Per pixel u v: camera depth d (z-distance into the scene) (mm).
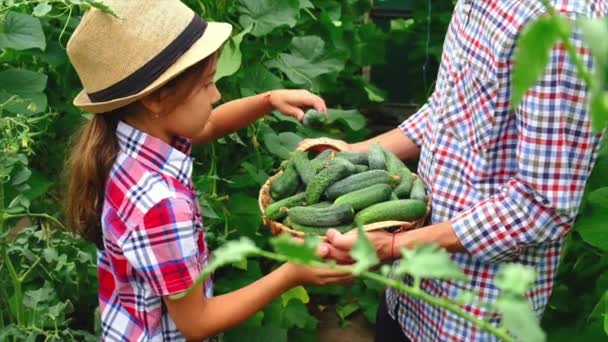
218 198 3391
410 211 2105
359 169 2305
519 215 1951
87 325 3246
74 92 3232
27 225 3707
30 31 2701
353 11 5152
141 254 1942
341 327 3951
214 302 2078
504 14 1900
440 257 925
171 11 1937
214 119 2557
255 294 2080
